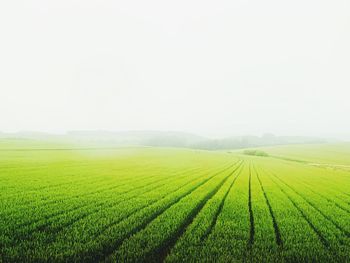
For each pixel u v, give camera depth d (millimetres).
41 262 7332
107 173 31156
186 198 17547
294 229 11359
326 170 49906
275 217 13469
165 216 12602
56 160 43688
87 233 9773
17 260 7379
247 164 57469
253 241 9602
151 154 75000
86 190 19562
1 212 12547
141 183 24422
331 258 8305
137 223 11094
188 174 33844
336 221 13086
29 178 24391
